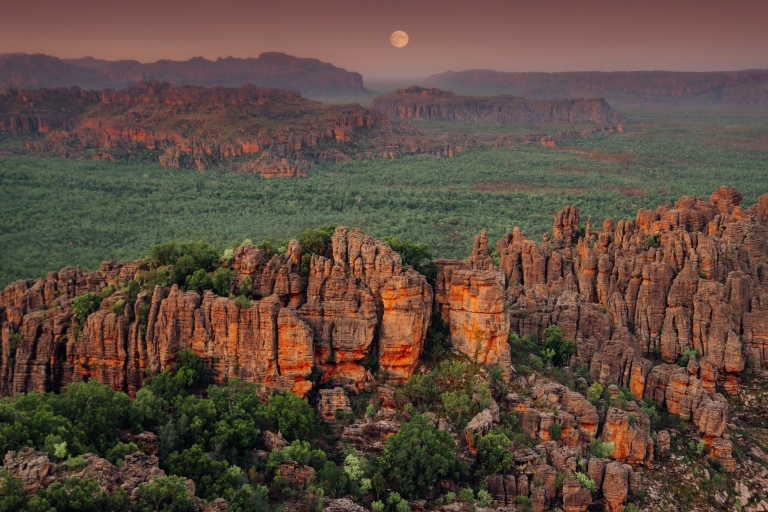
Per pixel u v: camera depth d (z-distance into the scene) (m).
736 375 121.44
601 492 89.50
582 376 115.00
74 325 97.12
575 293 132.88
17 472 65.19
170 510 66.12
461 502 82.50
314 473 81.38
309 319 97.38
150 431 81.69
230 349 93.00
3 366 97.81
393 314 97.69
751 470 101.81
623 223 161.75
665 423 106.62
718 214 161.25
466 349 102.69
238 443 83.44
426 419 91.38
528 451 90.38
